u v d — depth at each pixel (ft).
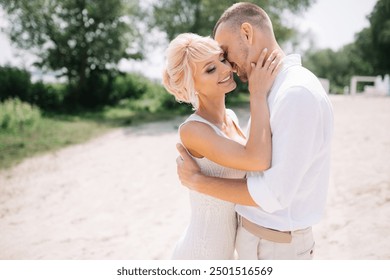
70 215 17.24
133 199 18.90
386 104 53.93
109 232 15.10
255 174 5.72
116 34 73.51
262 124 5.24
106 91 77.51
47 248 13.85
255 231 5.73
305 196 5.49
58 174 24.35
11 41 71.61
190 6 69.15
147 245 13.67
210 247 6.51
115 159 28.07
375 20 112.98
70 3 70.08
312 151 5.11
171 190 19.97
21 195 20.40
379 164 20.31
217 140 5.69
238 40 5.89
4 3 68.39
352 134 29.63
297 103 4.94
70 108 69.36
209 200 6.43
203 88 6.20
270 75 5.48
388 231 12.69
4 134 38.40
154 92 87.15
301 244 5.61
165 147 31.96
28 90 67.41
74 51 73.20
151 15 72.08
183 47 6.03
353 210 14.67
